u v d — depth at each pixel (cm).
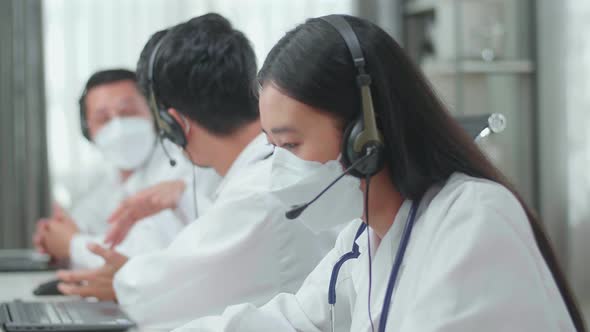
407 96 99
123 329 141
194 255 153
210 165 165
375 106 99
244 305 128
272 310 128
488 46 373
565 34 368
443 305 90
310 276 132
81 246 237
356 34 99
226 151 162
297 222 150
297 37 100
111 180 303
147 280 156
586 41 363
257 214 150
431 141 101
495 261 91
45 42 381
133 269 159
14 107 379
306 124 98
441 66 373
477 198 96
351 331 111
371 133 97
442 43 374
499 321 89
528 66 375
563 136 371
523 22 376
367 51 98
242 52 159
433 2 378
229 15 392
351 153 98
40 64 380
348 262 124
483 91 373
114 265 183
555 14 370
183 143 163
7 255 270
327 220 107
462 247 92
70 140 385
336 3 398
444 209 98
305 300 128
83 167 386
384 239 107
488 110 373
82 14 384
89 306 164
